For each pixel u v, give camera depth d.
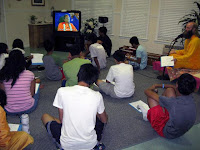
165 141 2.22
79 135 1.59
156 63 4.23
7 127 1.48
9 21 6.23
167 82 3.96
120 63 3.11
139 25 5.54
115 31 6.10
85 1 6.52
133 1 5.47
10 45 6.43
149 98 2.43
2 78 2.23
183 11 4.74
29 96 2.43
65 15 5.96
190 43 3.76
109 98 3.19
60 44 6.23
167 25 5.05
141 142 2.19
